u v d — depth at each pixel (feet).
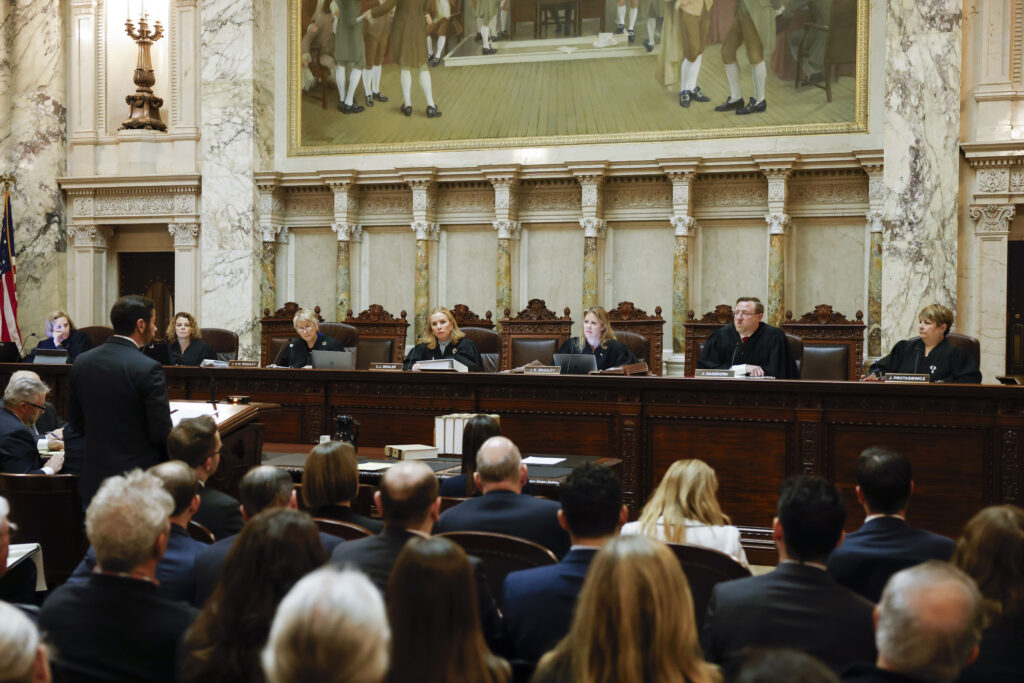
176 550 9.73
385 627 4.58
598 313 25.00
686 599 6.13
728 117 36.14
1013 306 32.65
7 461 16.61
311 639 4.35
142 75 41.75
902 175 31.86
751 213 36.09
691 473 11.33
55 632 7.31
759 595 7.64
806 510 7.73
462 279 39.73
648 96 37.06
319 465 11.42
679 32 36.58
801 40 35.29
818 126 35.04
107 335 34.53
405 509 8.89
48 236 42.39
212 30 40.40
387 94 40.06
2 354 35.12
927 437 18.90
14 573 13.01
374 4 40.09
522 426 21.65
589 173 36.50
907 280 31.78
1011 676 7.56
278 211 40.93
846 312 35.27
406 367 26.11
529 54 38.42
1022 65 31.55
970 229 31.91
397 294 40.52
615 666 5.93
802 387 19.42
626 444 20.79
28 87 42.45
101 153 43.57
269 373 23.66
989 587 7.77
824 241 35.55
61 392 25.57
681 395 20.48
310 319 27.40
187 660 6.62
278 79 41.34
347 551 8.79
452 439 18.74
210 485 15.92
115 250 44.14
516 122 38.58
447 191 39.52
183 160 41.81
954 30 31.22
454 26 39.24
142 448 14.08
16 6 42.47
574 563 8.39
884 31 34.24
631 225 37.78
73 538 15.33
